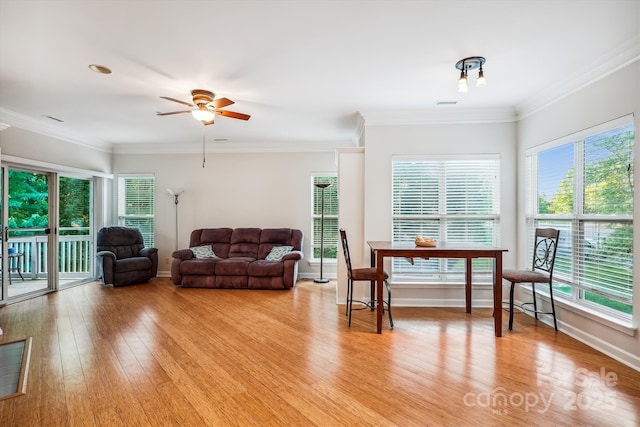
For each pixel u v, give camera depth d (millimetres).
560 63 2793
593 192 2924
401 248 3260
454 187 4234
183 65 2832
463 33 2338
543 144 3561
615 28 2266
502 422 1864
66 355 2715
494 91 3461
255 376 2375
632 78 2488
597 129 2822
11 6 1984
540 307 3641
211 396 2119
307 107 4004
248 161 6184
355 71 2973
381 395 2133
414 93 3523
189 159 6227
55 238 4949
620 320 2625
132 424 1846
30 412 1946
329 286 5426
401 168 4289
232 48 2545
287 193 6145
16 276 5188
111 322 3537
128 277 5262
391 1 1971
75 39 2395
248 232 5840
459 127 4184
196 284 5203
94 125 4805
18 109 4043
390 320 3395
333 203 6129
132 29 2268
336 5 2008
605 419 1890
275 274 5094
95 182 5832
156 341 3014
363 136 4520
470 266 3914
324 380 2318
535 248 3516
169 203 6234
